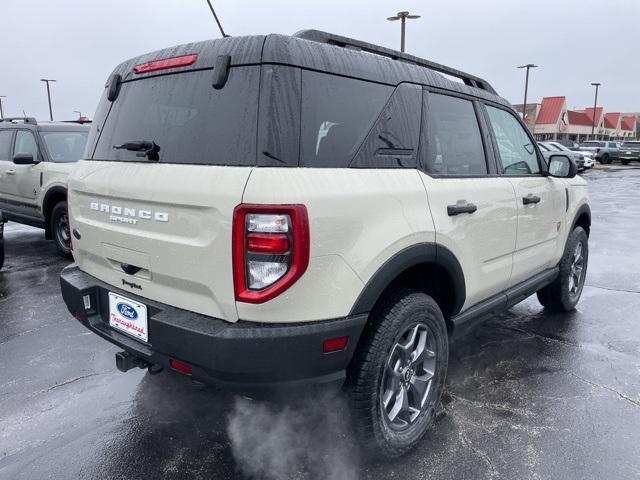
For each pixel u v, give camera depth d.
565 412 3.04
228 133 2.14
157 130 2.43
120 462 2.57
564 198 4.21
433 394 2.78
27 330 4.28
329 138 2.23
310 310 2.07
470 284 2.99
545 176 3.95
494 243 3.19
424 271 2.78
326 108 2.23
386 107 2.51
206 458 2.61
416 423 2.68
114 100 2.80
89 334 4.21
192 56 2.38
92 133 2.90
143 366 2.70
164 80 2.48
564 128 57.81
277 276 1.99
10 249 7.50
